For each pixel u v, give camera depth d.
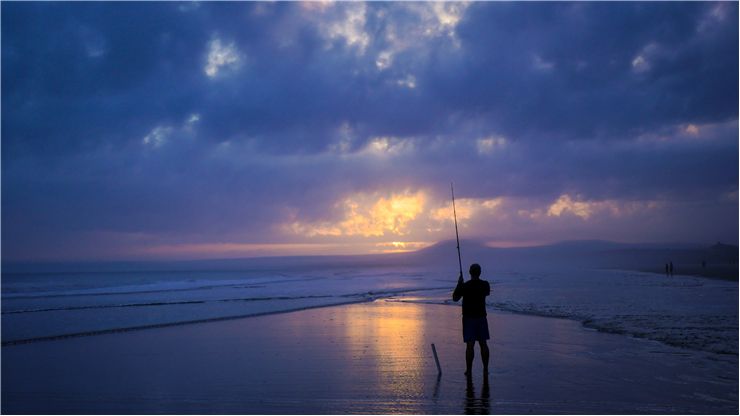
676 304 17.75
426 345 10.12
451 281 45.19
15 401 6.35
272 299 23.73
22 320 15.33
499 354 8.97
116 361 8.84
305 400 6.16
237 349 9.94
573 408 5.71
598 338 10.68
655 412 5.56
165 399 6.35
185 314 16.92
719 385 6.73
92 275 85.06
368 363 8.34
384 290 31.16
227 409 5.88
